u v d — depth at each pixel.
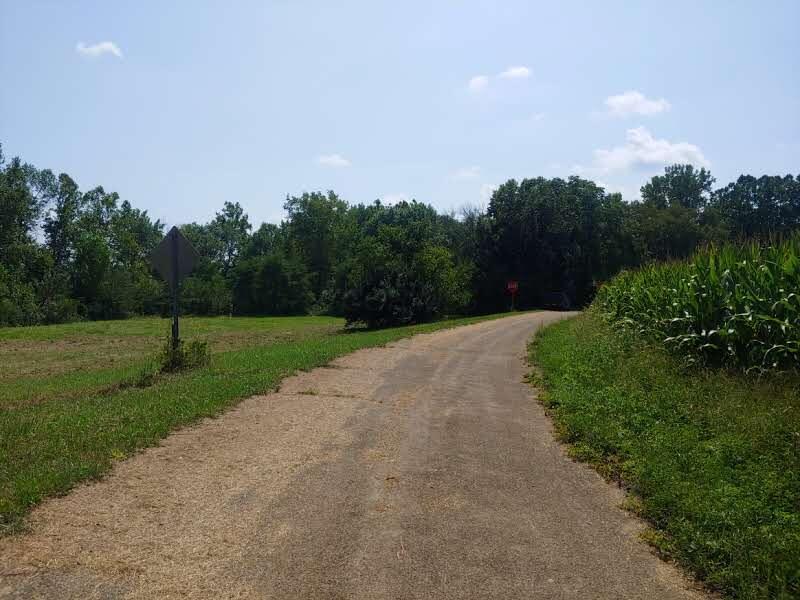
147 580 3.95
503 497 5.70
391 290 36.50
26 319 54.56
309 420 8.37
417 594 3.89
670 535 4.89
